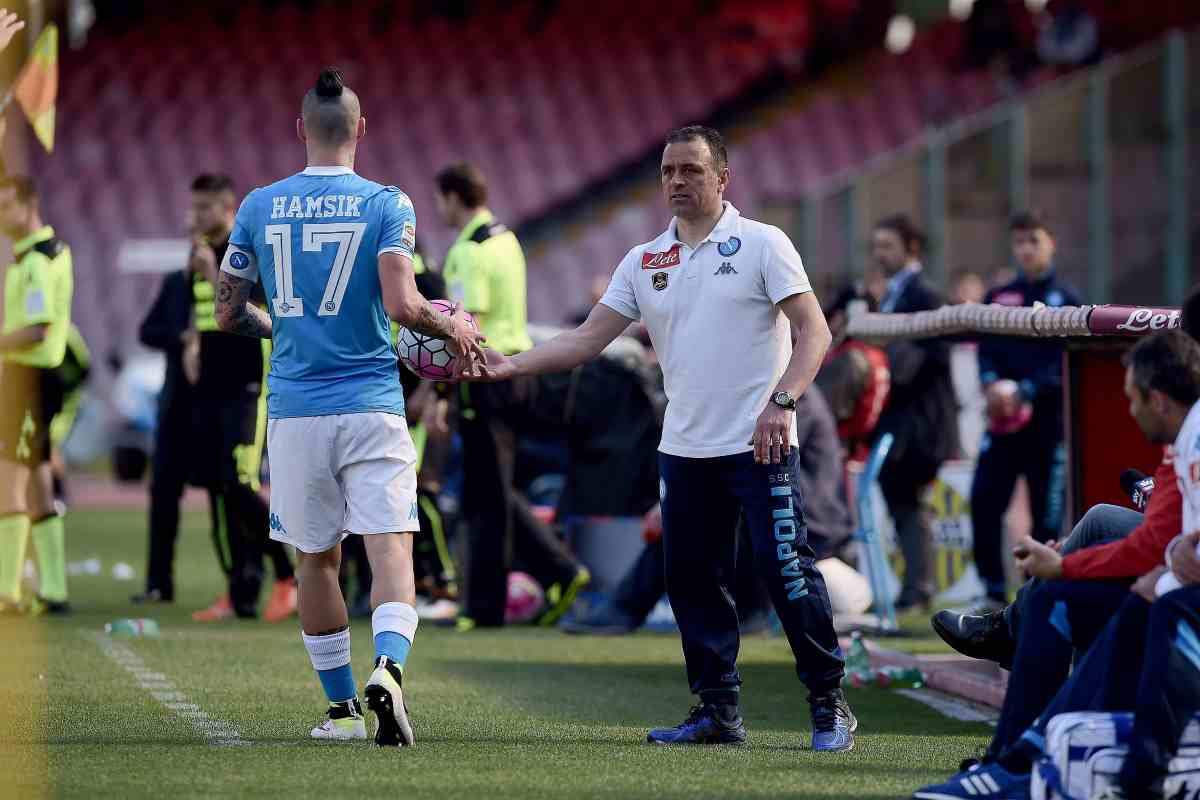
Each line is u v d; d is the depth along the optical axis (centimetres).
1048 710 1355
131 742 1705
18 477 3133
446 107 9938
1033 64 9344
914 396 3272
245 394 3108
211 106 9888
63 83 9912
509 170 9656
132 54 10162
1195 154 6059
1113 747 1291
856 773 1557
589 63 10244
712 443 1711
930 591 3388
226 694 2102
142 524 5700
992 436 3177
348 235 1672
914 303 3222
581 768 1563
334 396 1672
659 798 1405
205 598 3622
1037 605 1420
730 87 10081
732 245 1711
